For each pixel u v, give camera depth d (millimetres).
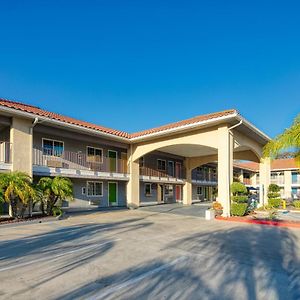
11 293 5184
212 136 18594
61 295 5109
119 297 5047
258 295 5262
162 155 29547
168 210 22625
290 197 39250
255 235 11438
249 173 47781
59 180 16344
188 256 7949
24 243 9422
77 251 8359
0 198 13156
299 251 8719
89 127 19812
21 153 15820
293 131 14000
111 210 22047
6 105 14742
